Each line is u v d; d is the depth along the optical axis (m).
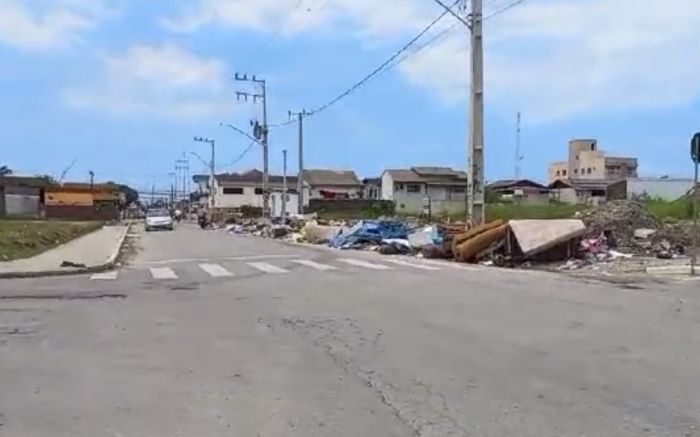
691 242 25.62
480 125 27.05
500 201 75.56
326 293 14.88
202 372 7.80
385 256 27.75
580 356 8.37
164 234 55.22
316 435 5.65
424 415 6.12
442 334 9.82
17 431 5.81
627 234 26.66
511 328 10.27
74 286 16.94
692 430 5.71
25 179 106.69
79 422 6.04
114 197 104.62
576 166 131.62
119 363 8.27
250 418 6.12
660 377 7.36
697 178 20.53
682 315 11.49
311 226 41.41
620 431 5.69
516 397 6.65
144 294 15.18
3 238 29.50
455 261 24.52
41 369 7.98
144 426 5.92
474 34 27.03
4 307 13.12
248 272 20.50
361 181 119.62
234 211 99.25
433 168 107.19
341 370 7.80
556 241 22.56
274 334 10.05
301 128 76.75
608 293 14.57
